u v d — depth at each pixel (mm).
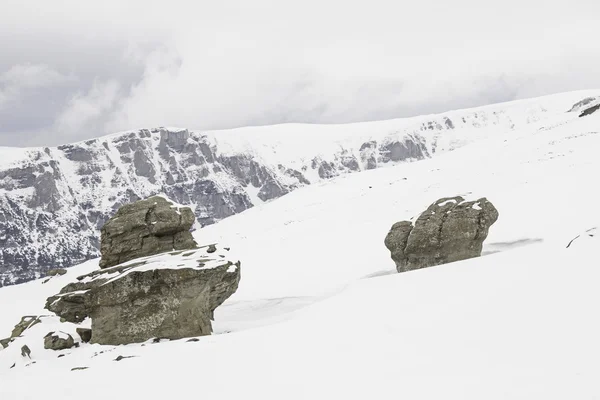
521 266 17891
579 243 17750
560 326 12758
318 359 14383
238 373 14297
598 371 10469
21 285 55344
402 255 29750
